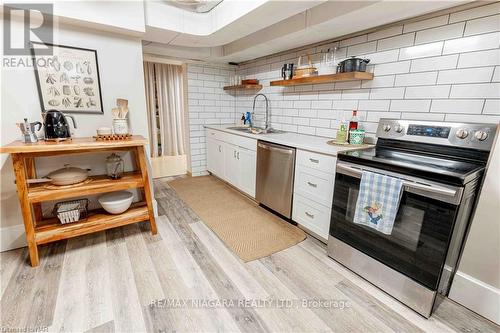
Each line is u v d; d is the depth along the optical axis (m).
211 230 2.35
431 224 1.31
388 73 2.01
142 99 2.40
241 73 3.90
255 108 3.69
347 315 1.42
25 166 1.86
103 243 2.09
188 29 2.40
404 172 1.39
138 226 2.41
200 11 2.40
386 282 1.57
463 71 1.60
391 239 1.51
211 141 3.84
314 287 1.63
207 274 1.73
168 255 1.94
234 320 1.37
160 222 2.50
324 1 1.70
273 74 3.25
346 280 1.70
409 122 1.81
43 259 1.85
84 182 2.00
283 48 2.83
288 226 2.44
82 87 2.09
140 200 2.57
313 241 2.19
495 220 1.33
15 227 1.99
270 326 1.34
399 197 1.40
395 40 1.93
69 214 1.93
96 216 2.09
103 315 1.37
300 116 2.93
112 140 2.00
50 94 1.97
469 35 1.56
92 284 1.60
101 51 2.12
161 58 3.42
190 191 3.40
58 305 1.43
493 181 1.32
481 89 1.54
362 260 1.70
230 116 4.23
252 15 1.94
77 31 1.99
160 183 3.74
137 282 1.63
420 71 1.81
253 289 1.60
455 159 1.58
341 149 1.92
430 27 1.73
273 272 1.77
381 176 1.47
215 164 3.81
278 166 2.46
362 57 2.19
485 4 1.47
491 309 1.38
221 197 3.19
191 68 3.69
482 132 1.46
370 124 2.19
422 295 1.40
